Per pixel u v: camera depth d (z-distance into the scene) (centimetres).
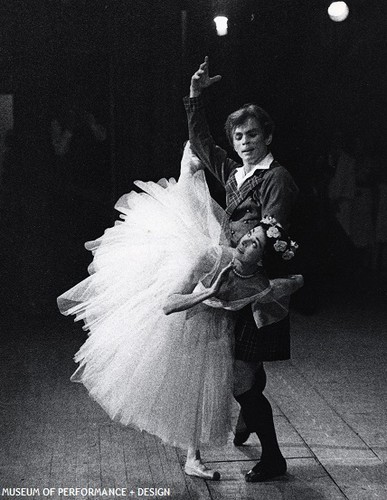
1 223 823
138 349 376
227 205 396
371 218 1064
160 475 411
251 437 462
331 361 626
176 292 379
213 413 384
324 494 388
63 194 862
